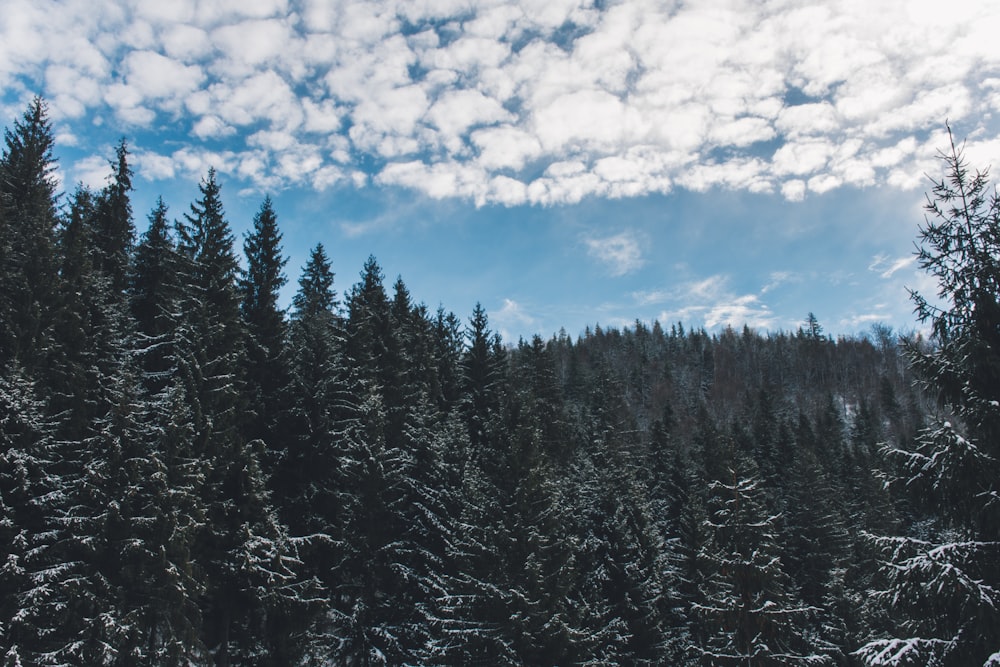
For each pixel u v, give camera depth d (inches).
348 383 1283.2
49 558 653.3
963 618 411.2
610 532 1066.7
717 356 6274.6
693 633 1114.7
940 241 471.8
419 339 1776.6
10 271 831.7
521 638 779.4
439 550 1049.5
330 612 933.8
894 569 440.8
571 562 847.7
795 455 2222.0
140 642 685.9
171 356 934.4
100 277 983.6
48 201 1096.8
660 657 989.8
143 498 721.6
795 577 1510.8
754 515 954.7
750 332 7140.8
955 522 448.1
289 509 1031.0
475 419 1644.9
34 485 650.8
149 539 714.2
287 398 1089.4
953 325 461.7
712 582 1031.0
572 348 5467.5
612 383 3120.1
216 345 978.7
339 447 1066.1
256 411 1045.2
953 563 418.0
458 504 1051.9
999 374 428.1
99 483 685.9
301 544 912.3
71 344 812.6
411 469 1107.3
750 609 815.7
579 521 1088.8
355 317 1476.4
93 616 657.0
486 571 877.8
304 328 1393.9
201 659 776.9
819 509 1631.4
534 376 2047.2
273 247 1259.8
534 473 889.5
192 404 867.4
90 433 772.6
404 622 969.5
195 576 759.1
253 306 1162.6
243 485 892.6
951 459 424.5
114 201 1202.0
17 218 1011.3
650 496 1807.3
